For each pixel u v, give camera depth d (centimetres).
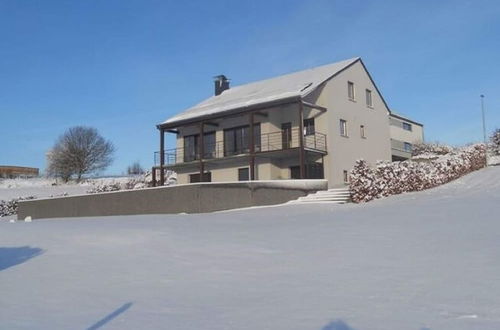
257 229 1260
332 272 741
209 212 2089
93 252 986
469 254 783
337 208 1711
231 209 2170
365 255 844
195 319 549
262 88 3316
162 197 2231
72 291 698
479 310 525
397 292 611
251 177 2777
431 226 1075
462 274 671
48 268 849
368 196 1991
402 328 482
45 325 546
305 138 2884
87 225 1474
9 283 753
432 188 2019
